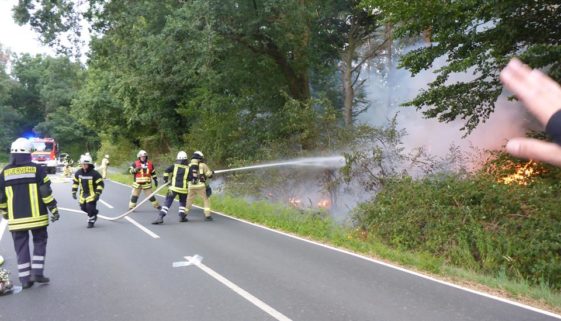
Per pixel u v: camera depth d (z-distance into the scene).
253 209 12.81
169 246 8.90
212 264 7.51
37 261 6.45
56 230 10.68
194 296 5.91
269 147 16.77
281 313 5.30
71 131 62.50
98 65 22.91
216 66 18.91
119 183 24.75
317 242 9.43
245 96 19.91
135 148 37.06
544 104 0.77
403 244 9.40
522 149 0.80
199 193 12.18
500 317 5.21
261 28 17.17
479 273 7.82
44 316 5.30
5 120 69.19
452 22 9.98
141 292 6.10
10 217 6.29
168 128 26.45
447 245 8.73
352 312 5.34
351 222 11.29
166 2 17.80
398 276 6.92
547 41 9.68
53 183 24.14
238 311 5.38
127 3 18.52
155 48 16.58
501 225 8.62
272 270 7.16
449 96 11.09
